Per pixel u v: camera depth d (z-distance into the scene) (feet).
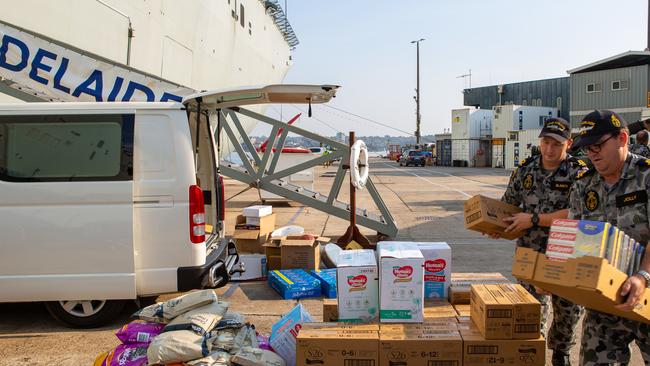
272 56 89.61
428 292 11.34
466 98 178.29
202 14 50.93
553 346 10.87
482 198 10.66
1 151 14.65
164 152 14.89
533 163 10.84
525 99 160.86
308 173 47.09
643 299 7.03
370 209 45.16
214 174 18.31
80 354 13.41
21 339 14.46
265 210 24.43
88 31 31.22
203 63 52.44
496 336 8.95
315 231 33.65
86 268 14.60
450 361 9.00
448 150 151.23
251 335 10.78
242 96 15.99
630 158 7.82
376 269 10.19
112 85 23.47
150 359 9.89
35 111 14.84
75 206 14.58
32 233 14.52
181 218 14.76
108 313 15.10
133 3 36.32
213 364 9.65
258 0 76.84
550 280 7.08
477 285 10.20
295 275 19.47
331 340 9.11
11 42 22.07
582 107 106.83
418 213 42.65
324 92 15.89
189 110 16.01
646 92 99.25
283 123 28.22
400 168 139.33
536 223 10.19
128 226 14.57
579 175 8.57
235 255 18.66
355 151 24.63
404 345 9.01
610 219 7.97
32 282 14.55
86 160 14.74
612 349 8.04
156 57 40.73
